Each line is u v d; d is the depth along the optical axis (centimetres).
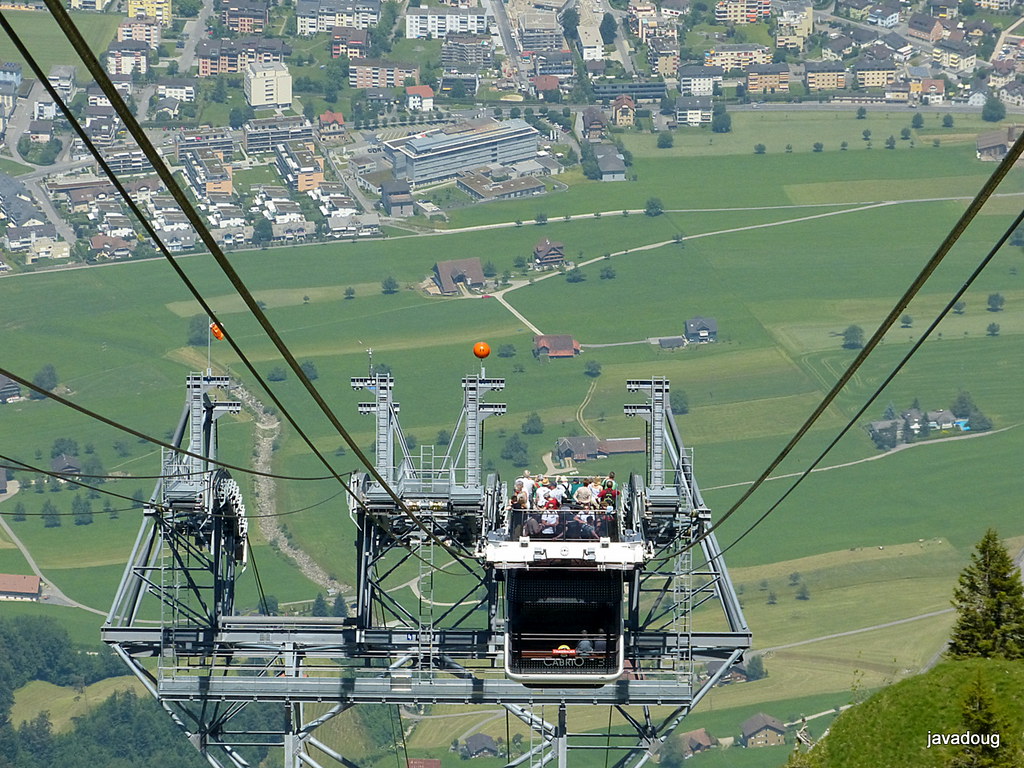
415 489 14625
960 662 12850
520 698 14462
